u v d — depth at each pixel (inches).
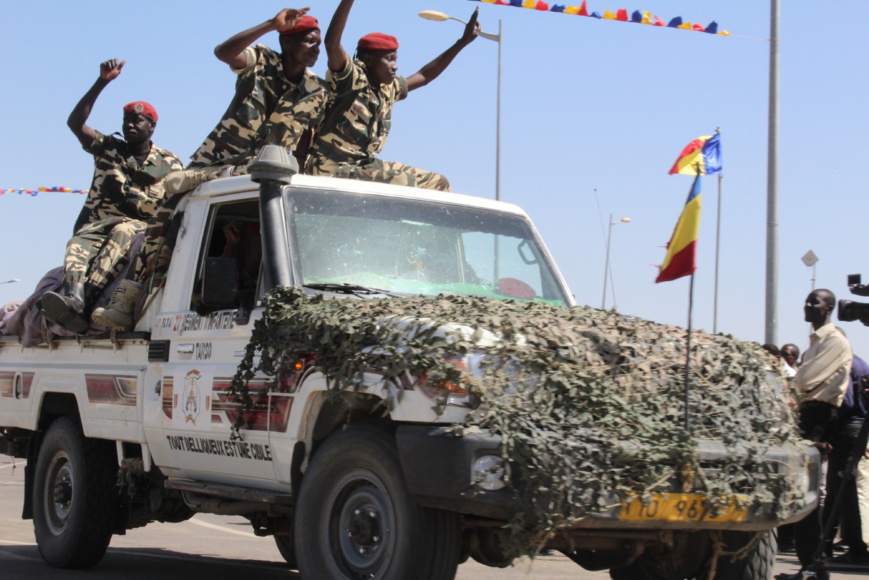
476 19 353.7
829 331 306.2
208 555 334.3
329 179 251.3
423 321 190.5
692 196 197.0
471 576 296.7
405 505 186.1
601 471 176.4
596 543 206.1
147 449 266.2
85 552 287.4
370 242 245.0
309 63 297.0
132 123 348.8
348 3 291.4
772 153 579.5
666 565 225.5
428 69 355.9
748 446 193.3
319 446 215.3
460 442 175.9
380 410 202.8
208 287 226.1
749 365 205.5
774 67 578.2
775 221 580.7
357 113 311.9
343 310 205.8
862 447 261.4
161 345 262.8
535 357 185.0
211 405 239.0
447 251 254.7
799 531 280.2
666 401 191.9
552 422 179.3
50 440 301.7
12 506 452.1
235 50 282.8
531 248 270.7
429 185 291.4
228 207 258.4
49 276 323.6
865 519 314.7
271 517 248.8
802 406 306.8
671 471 181.5
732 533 219.8
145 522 289.4
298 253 234.8
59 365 308.3
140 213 346.9
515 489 174.1
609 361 193.2
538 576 298.4
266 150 239.3
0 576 275.0
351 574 197.9
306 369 210.7
